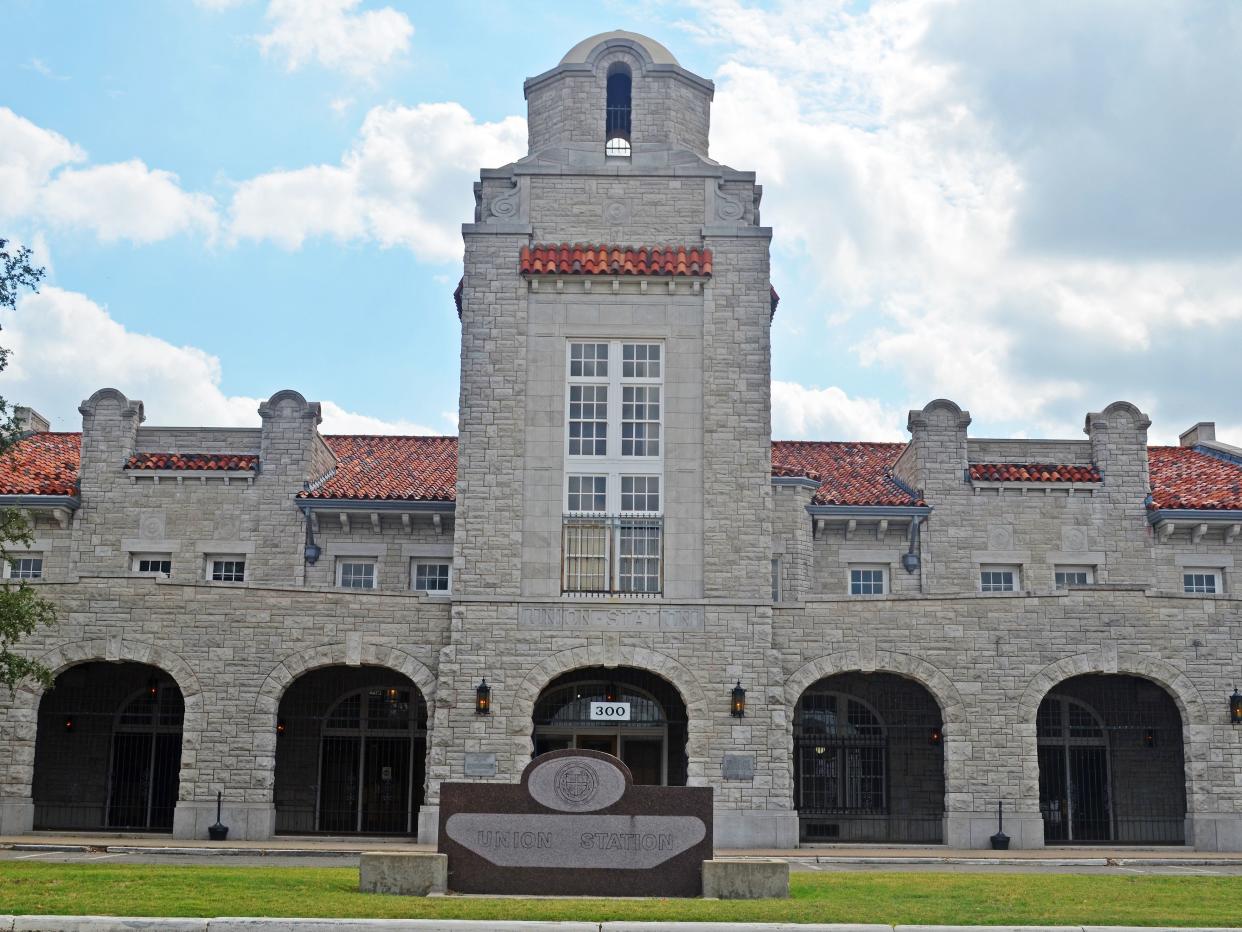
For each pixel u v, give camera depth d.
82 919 16.02
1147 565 36.62
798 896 19.45
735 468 31.61
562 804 19.89
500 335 32.03
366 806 34.28
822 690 34.84
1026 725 30.97
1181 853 29.86
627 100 35.41
